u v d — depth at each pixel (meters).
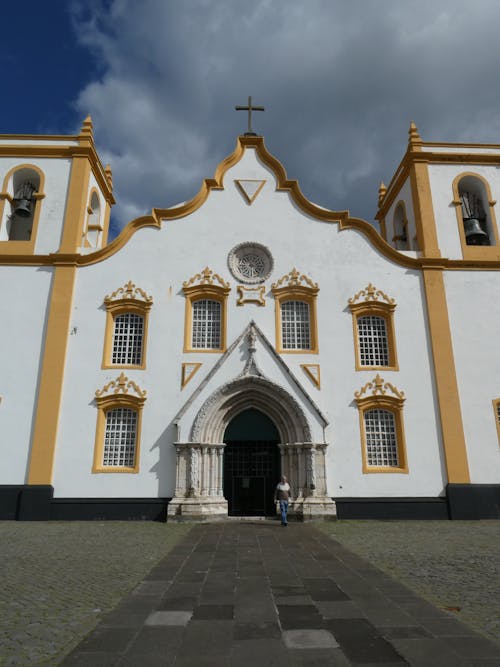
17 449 19.53
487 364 21.30
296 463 19.77
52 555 11.85
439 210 23.48
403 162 25.02
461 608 7.47
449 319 21.78
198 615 7.14
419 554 11.98
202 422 19.62
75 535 15.28
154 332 21.06
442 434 20.30
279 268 22.14
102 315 21.20
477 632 6.40
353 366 20.98
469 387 21.00
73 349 20.70
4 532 15.93
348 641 6.09
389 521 18.98
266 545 13.42
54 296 21.17
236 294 21.69
